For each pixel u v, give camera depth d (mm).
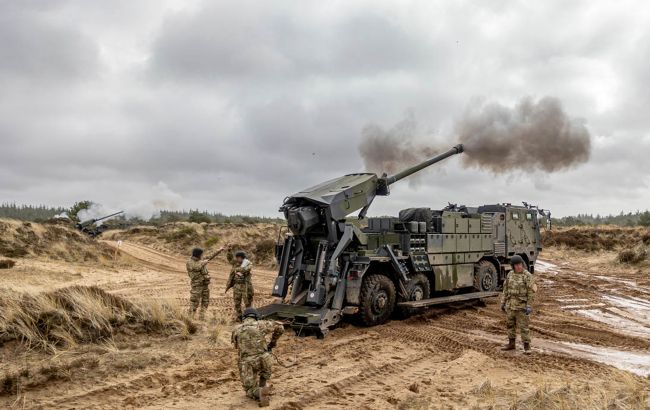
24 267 19078
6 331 7297
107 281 17703
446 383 6781
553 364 7793
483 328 10703
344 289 10312
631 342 9539
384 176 11922
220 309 12016
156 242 38188
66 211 44562
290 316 9781
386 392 6422
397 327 10562
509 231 15141
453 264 12891
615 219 108750
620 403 5652
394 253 11242
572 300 14680
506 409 5648
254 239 36906
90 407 5680
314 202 10469
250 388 5898
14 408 5578
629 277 20531
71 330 7781
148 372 6953
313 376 7012
